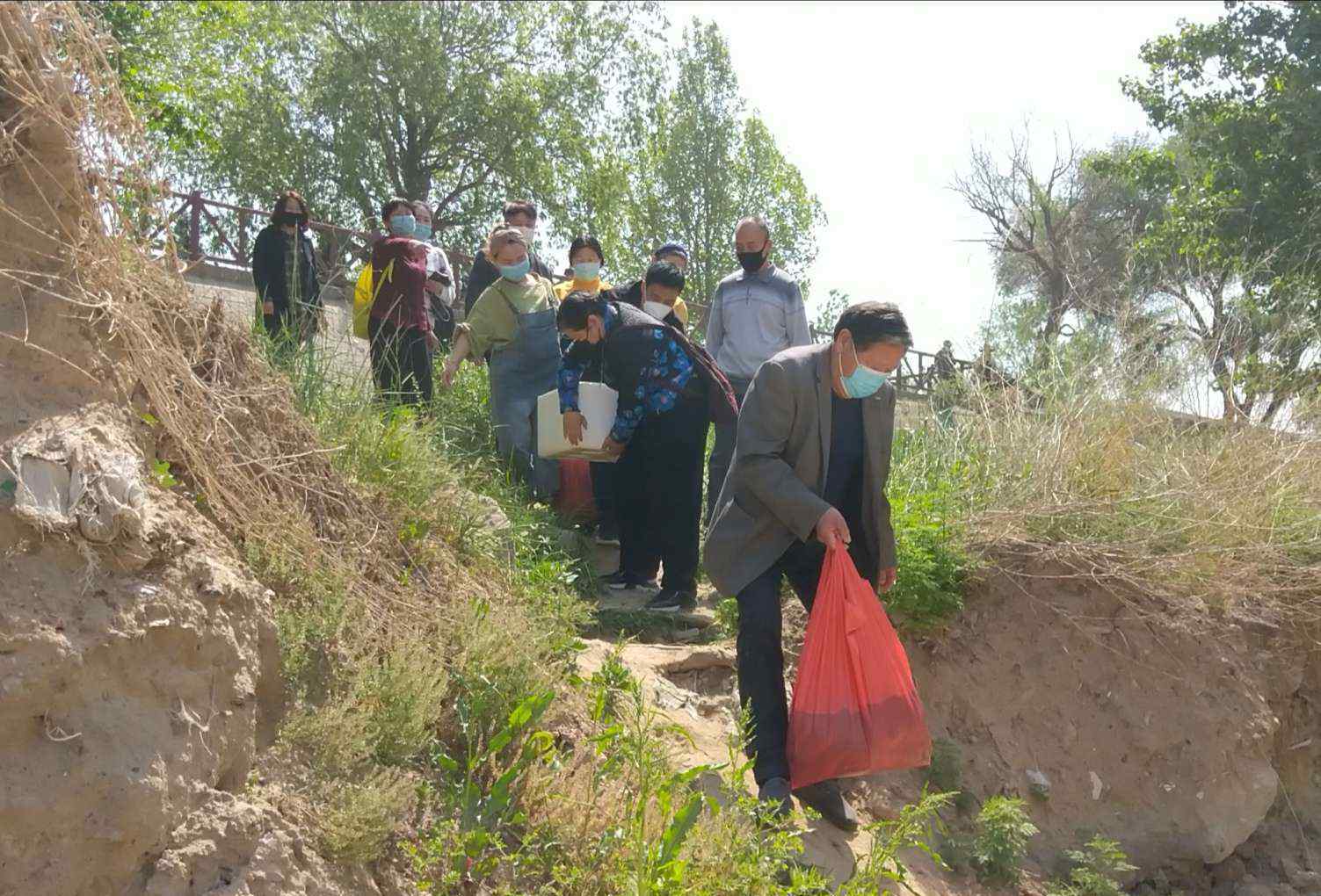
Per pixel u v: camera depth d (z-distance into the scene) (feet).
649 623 18.70
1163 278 28.50
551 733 12.41
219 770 9.14
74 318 9.66
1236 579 20.59
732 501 14.06
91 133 10.00
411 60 101.14
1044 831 16.94
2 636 8.02
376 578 12.71
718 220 124.88
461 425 22.26
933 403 24.57
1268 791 18.07
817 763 12.92
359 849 9.56
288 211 23.09
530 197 107.14
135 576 9.00
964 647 18.38
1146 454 22.65
